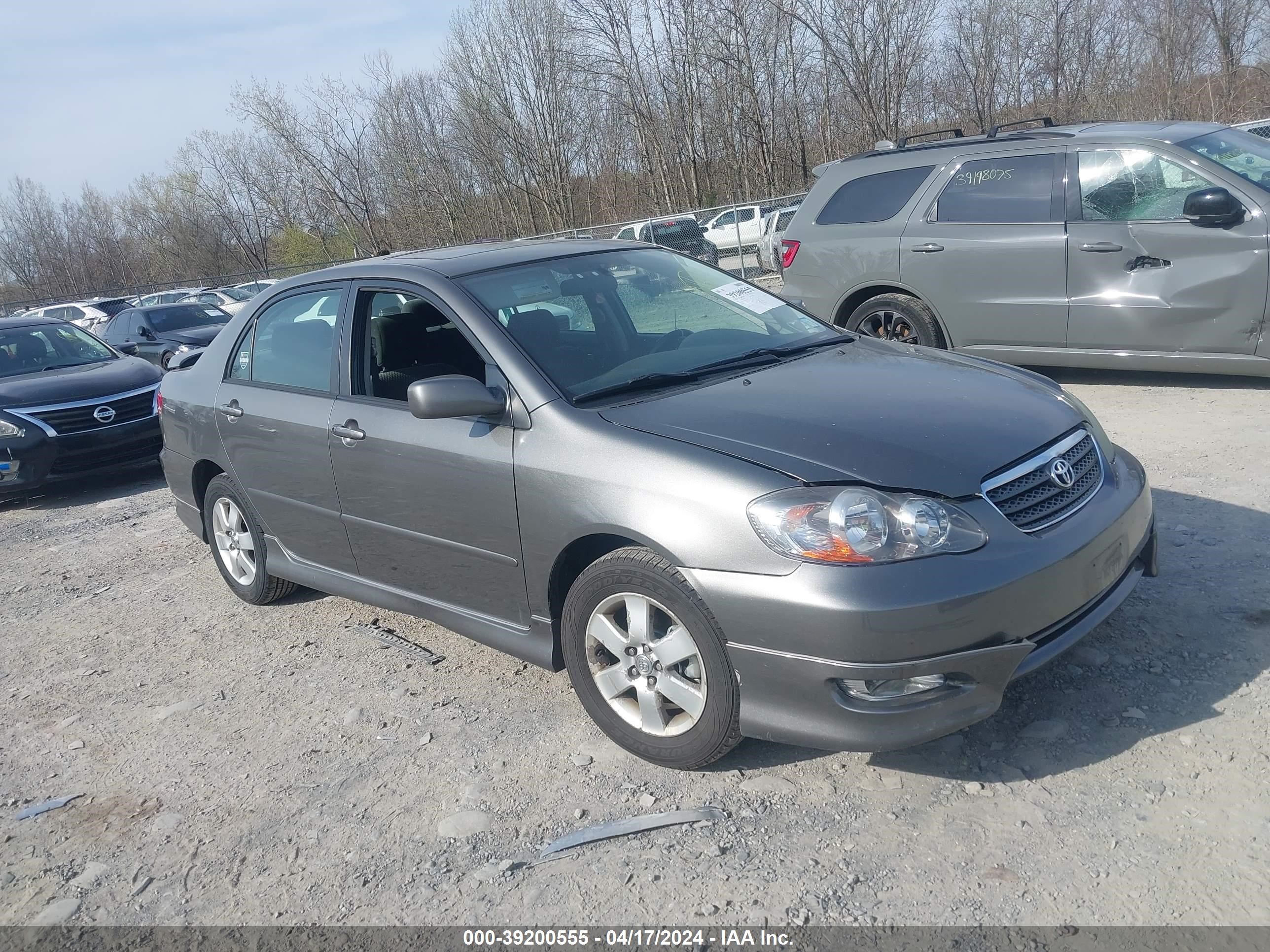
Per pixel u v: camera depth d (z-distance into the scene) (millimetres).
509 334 3666
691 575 2955
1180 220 6363
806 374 3643
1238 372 6355
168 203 53688
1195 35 29781
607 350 3785
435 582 3938
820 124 35719
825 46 33500
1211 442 5684
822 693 2812
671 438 3141
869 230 7758
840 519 2758
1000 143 7176
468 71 40125
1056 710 3271
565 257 4293
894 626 2691
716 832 2912
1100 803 2812
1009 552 2828
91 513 7945
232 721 4008
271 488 4668
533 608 3551
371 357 4156
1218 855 2551
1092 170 6727
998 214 7109
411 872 2930
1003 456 3018
